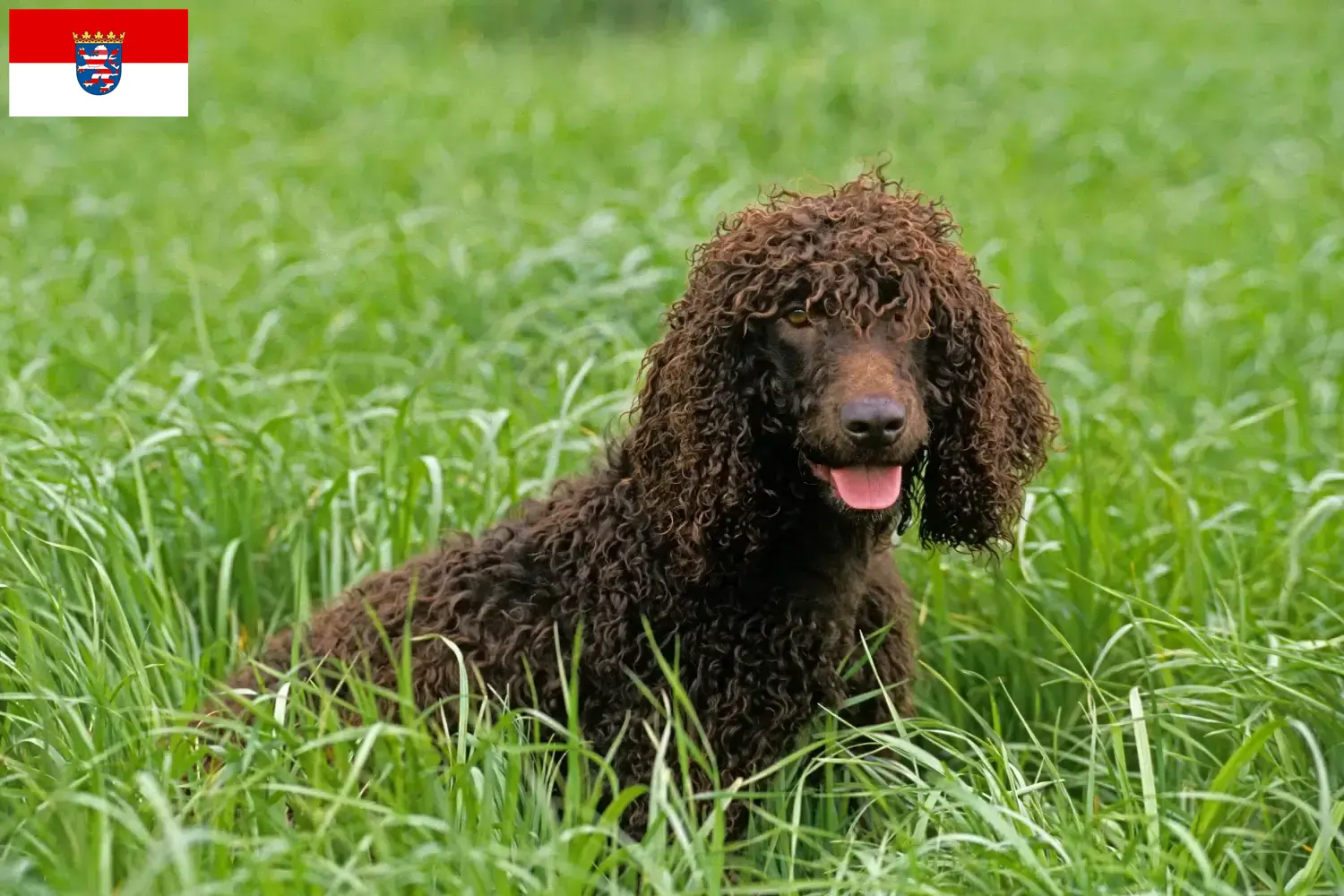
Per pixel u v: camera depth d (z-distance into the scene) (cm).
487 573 377
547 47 1714
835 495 339
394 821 281
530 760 332
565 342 623
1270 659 392
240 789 301
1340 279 784
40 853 293
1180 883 296
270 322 630
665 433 359
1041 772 390
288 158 1098
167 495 486
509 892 282
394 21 1764
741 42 1661
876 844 355
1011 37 1622
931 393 358
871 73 1360
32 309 704
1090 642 441
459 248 736
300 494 495
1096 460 551
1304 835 356
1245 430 595
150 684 399
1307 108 1268
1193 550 444
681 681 353
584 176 1023
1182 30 1659
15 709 364
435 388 595
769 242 351
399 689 335
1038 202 1041
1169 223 973
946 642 432
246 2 1838
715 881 280
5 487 431
